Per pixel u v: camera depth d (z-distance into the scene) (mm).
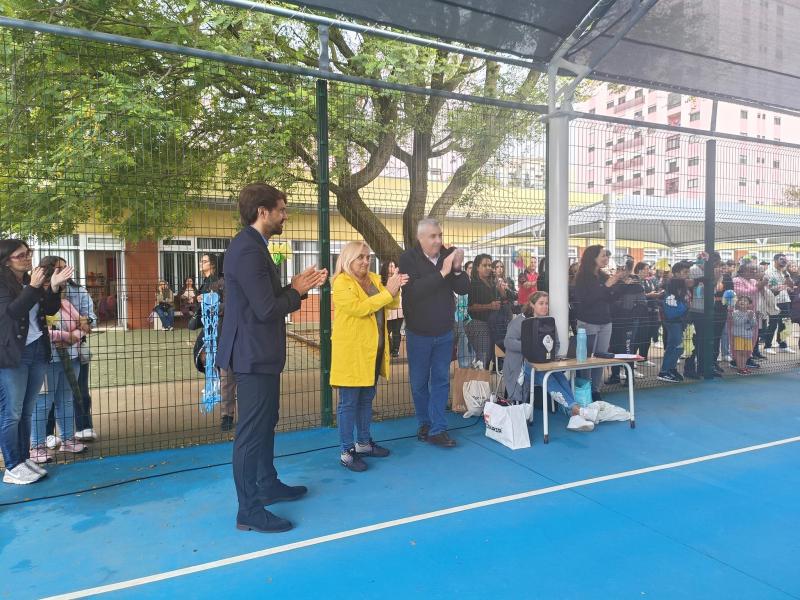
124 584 2414
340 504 3242
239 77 6129
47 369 4125
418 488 3480
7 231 4926
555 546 2727
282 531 2896
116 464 3996
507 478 3643
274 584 2404
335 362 3787
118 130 4922
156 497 3385
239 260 2754
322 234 4805
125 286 5348
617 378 6652
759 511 3129
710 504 3223
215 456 4164
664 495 3354
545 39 4680
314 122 6230
